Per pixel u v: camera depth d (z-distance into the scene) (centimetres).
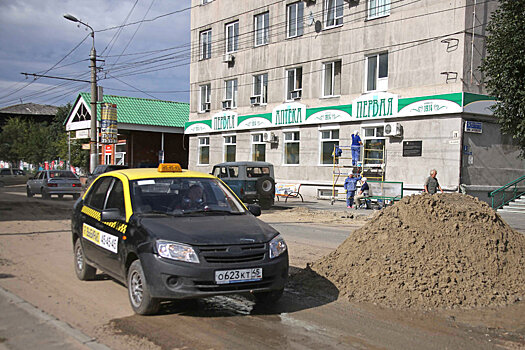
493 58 1203
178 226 551
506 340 484
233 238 534
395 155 2081
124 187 635
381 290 624
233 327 516
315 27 2438
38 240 1092
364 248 701
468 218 718
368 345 466
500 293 627
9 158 5728
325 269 705
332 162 2402
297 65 2553
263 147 2791
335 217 1723
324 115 2392
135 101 4103
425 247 670
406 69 2042
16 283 691
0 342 459
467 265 654
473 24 1870
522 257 701
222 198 658
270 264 538
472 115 1900
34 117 7219
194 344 464
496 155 1989
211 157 3169
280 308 587
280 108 2639
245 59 2875
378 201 2045
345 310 580
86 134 3853
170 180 654
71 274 758
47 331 489
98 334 490
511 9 1176
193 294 505
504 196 2008
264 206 1984
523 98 1124
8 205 2030
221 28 3048
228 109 3019
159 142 4272
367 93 2194
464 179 1889
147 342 468
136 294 551
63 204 2125
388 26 2109
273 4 2683
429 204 724
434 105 1928
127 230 573
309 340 479
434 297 604
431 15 1950
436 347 462
